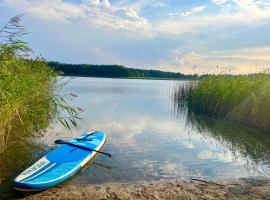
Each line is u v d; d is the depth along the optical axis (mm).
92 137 9242
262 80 13242
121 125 12586
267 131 11484
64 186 5695
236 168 7359
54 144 8523
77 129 11172
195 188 5859
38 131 9641
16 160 6816
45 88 10141
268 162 7934
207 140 10414
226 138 10797
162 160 7762
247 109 13008
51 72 14164
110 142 9383
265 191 5801
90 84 47344
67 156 7012
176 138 10578
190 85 20297
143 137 10461
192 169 7152
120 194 5395
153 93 33812
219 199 5363
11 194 5180
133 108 18875
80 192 5395
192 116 16156
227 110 14742
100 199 5148
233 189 5871
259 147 9539
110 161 7398
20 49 5977
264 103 11836
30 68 10461
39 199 5031
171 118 15281
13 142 7957
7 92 5520
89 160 7262
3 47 5559
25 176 5574
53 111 10375
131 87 45844
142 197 5320
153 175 6555
